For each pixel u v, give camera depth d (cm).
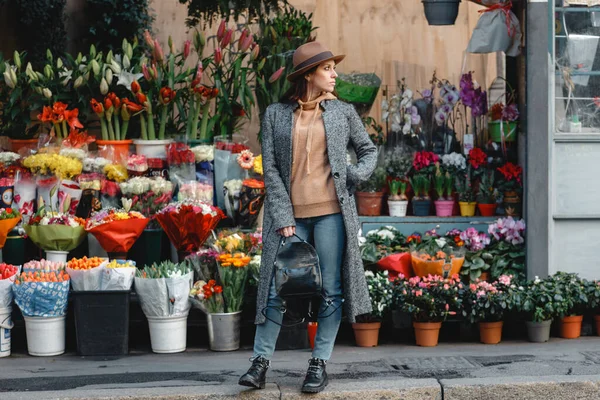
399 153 877
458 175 848
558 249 754
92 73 809
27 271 674
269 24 867
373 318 687
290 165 513
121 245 705
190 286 683
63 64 888
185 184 757
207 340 719
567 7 761
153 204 741
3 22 891
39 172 754
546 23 735
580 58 762
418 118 891
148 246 736
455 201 857
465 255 778
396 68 941
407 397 539
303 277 500
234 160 780
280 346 680
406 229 838
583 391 557
